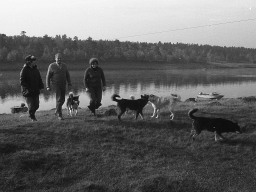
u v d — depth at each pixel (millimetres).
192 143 9656
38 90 11266
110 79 74250
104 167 8125
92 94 12016
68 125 10539
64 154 8578
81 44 126375
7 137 9203
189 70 113312
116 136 9883
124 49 129500
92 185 7234
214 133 10336
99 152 8820
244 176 7918
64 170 7945
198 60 142750
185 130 10594
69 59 108562
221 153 9078
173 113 11875
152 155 8867
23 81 10906
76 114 13484
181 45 172875
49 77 11391
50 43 123188
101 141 9531
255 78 84000
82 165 8188
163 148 9312
